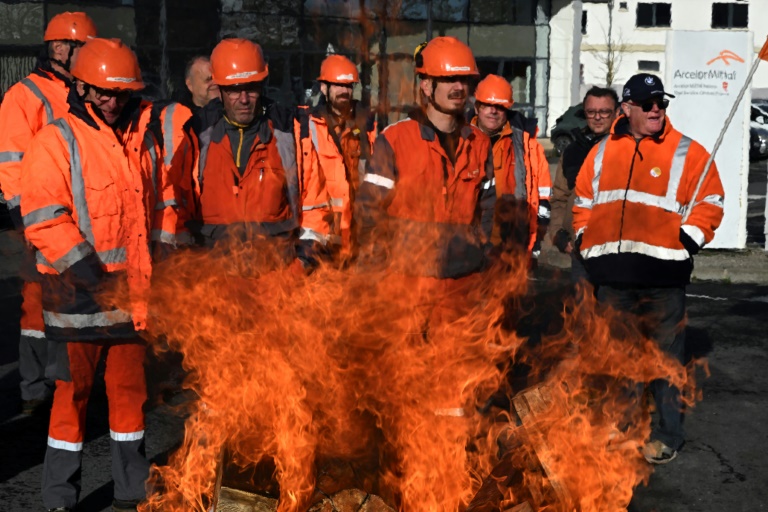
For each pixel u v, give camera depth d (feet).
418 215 16.28
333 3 88.89
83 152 14.05
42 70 17.87
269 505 12.78
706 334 27.20
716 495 16.34
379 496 13.69
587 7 183.93
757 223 50.52
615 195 17.60
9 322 27.99
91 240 14.15
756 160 92.38
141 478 14.98
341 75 21.31
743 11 183.21
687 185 17.35
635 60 185.16
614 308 17.95
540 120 104.01
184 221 15.89
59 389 14.61
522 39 102.17
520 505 12.75
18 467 17.10
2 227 44.86
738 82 36.19
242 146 15.87
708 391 22.13
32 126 17.42
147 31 78.84
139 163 14.60
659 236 17.34
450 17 96.94
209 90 20.90
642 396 18.12
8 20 70.49
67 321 14.16
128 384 14.80
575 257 20.83
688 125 36.47
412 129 16.12
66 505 14.74
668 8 183.52
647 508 15.75
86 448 18.08
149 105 15.05
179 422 19.17
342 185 20.07
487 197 17.07
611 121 20.61
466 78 15.98
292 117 16.31
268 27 85.71
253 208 15.97
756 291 32.96
